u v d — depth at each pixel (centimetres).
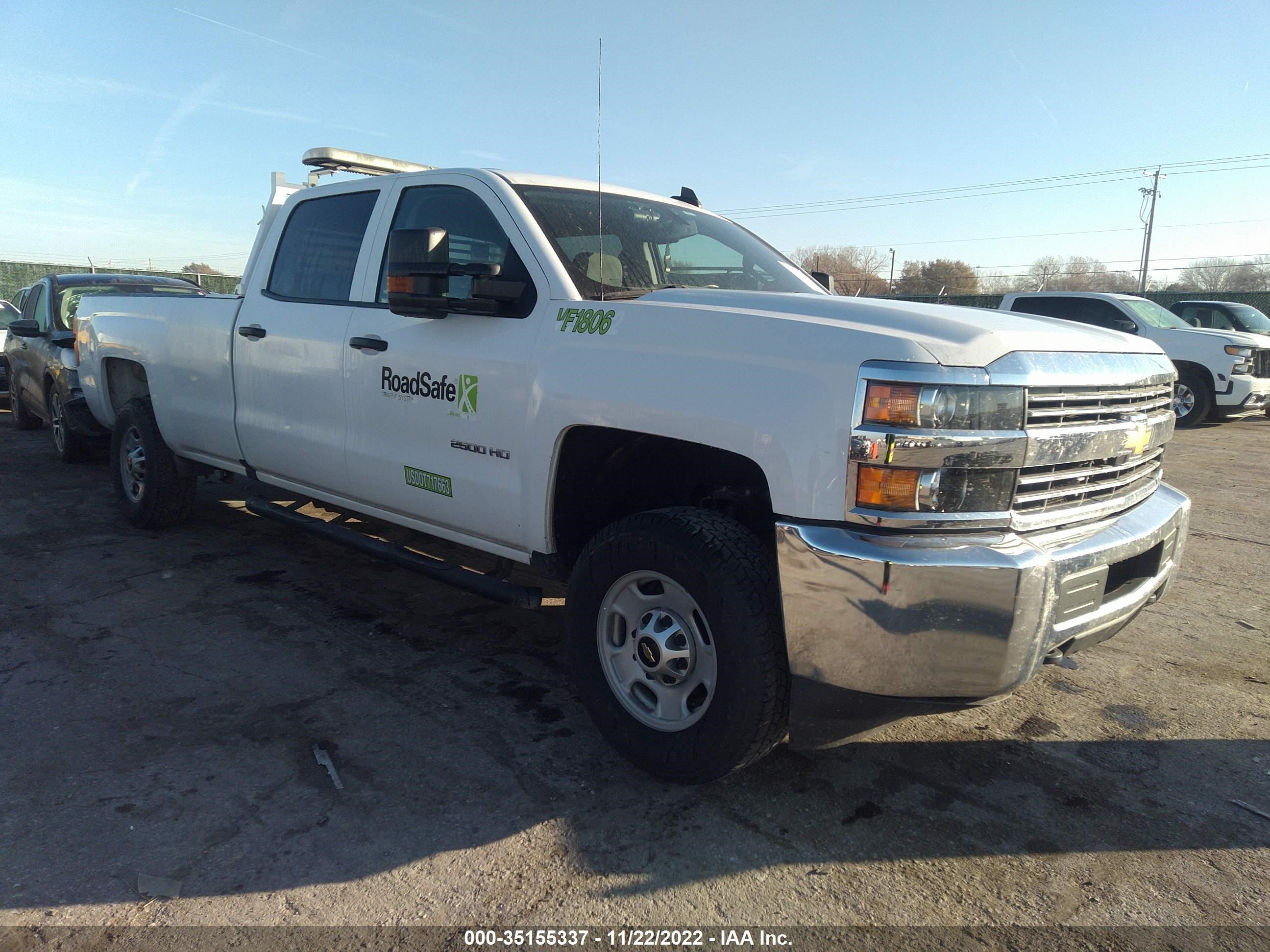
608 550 281
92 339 589
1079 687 362
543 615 436
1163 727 327
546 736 312
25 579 471
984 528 233
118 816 258
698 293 295
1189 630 430
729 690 252
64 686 344
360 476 384
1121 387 271
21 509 629
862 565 225
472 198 351
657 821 261
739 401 247
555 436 295
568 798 272
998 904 228
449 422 335
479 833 254
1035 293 1409
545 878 234
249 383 443
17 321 793
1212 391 1258
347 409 384
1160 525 284
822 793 279
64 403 757
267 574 488
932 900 229
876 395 226
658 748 272
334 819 259
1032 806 273
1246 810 273
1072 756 305
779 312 266
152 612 426
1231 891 234
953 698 232
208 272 3628
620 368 277
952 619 224
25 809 261
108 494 686
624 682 288
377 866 238
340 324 386
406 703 335
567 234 332
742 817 265
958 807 272
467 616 430
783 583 238
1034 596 229
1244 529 634
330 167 477
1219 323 1531
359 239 395
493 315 319
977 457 228
